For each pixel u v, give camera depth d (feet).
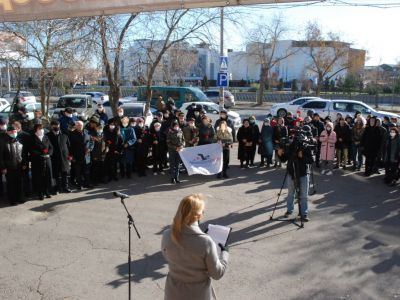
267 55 180.14
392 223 25.61
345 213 27.43
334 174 39.34
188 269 10.11
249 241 22.35
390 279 18.22
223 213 27.04
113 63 44.91
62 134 30.60
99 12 19.94
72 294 16.63
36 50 50.42
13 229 23.57
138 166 36.86
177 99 73.05
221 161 36.27
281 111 82.84
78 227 24.04
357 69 168.25
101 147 33.32
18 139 28.68
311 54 145.38
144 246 21.42
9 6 19.85
